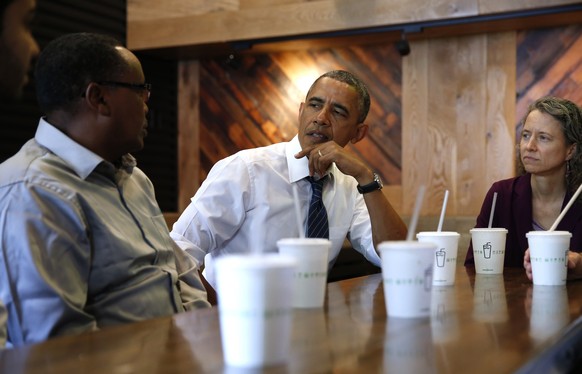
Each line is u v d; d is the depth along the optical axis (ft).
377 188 7.55
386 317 3.84
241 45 13.93
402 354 2.90
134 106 5.50
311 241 4.13
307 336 3.30
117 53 5.44
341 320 3.74
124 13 14.33
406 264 3.77
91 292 5.18
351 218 8.23
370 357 2.85
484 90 13.01
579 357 3.63
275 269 2.71
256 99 15.08
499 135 12.94
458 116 13.21
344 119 7.95
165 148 15.48
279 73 14.87
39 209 4.73
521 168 8.40
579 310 4.13
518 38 12.85
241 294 2.69
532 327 3.53
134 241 5.51
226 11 13.85
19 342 4.64
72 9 12.97
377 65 13.98
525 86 12.82
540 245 5.49
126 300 5.32
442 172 13.33
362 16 12.78
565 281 5.56
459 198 13.20
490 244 6.42
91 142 5.39
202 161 15.60
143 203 6.00
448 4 12.15
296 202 4.22
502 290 5.19
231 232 7.75
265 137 15.02
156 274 5.61
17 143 11.93
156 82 15.30
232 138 15.30
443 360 2.79
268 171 7.81
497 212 8.12
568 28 12.53
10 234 4.64
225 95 15.37
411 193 13.56
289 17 13.37
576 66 12.53
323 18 13.10
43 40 12.28
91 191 5.29
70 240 4.85
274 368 2.69
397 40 13.62
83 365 2.77
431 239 5.46
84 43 5.34
